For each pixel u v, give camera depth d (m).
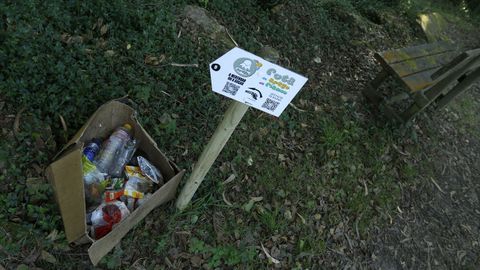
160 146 2.78
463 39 7.15
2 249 2.11
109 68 2.84
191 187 2.40
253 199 2.95
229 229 2.74
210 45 3.49
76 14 2.93
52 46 2.62
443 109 4.96
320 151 3.48
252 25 4.01
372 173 3.67
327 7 5.02
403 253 3.42
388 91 4.58
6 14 2.53
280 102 1.89
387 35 5.55
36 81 2.49
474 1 8.29
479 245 3.94
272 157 3.23
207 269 2.53
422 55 4.23
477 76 4.06
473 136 4.99
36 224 2.21
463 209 4.11
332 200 3.29
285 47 4.09
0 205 2.19
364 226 3.32
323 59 4.37
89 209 2.24
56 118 2.51
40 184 2.29
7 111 2.42
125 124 2.55
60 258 2.21
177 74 3.11
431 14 6.82
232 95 1.83
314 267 2.92
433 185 4.07
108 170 2.40
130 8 3.16
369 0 5.88
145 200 2.16
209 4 3.83
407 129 4.21
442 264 3.59
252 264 2.69
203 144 2.96
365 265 3.16
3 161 2.28
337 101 4.03
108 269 2.29
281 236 2.90
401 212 3.64
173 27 3.33
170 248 2.49
